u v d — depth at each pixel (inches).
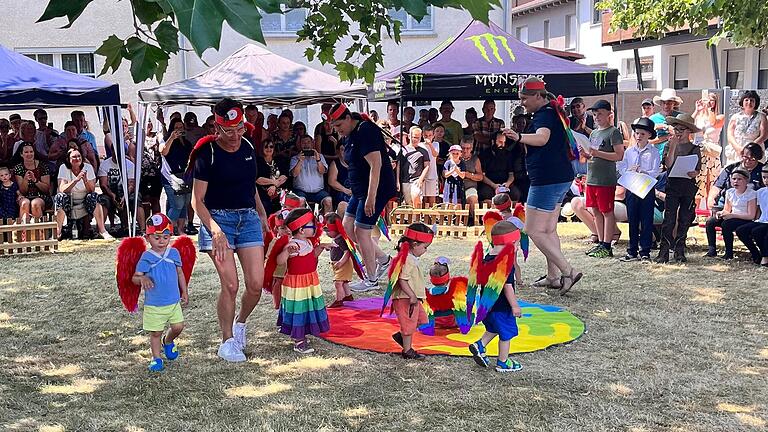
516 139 303.7
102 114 544.7
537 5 1454.2
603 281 352.8
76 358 247.4
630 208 396.2
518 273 346.0
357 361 240.1
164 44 141.0
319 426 189.3
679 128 386.3
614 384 217.5
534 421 191.0
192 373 230.2
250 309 245.1
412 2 119.3
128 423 192.2
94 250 457.1
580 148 415.2
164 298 231.1
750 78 932.6
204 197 232.4
